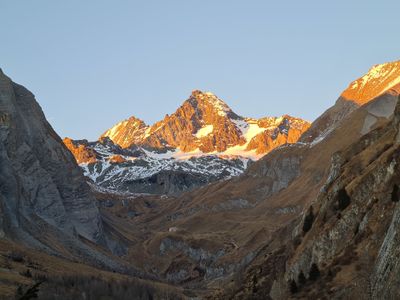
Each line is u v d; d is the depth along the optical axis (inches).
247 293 7204.7
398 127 6402.6
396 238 4286.4
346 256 5334.6
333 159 7130.9
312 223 6569.9
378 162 5959.6
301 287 5541.3
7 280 7824.8
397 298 3944.4
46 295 7332.7
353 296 4677.7
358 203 5713.6
